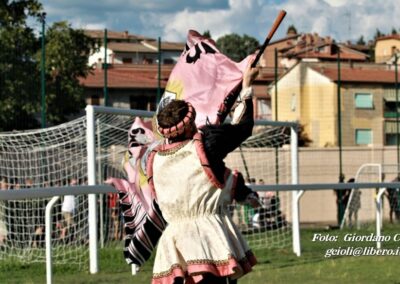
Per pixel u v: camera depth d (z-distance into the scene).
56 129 19.73
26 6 29.72
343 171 35.34
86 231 16.53
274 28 7.14
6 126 26.64
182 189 6.73
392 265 14.33
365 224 27.11
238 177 6.93
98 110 15.05
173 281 6.62
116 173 19.25
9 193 9.20
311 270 13.78
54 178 20.42
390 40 92.00
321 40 73.06
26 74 27.09
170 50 76.88
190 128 6.86
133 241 7.83
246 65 7.32
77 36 30.75
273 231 20.98
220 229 6.71
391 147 36.09
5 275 13.91
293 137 18.39
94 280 12.90
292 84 51.84
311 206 33.72
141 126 9.87
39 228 16.61
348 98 49.16
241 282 12.32
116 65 46.12
